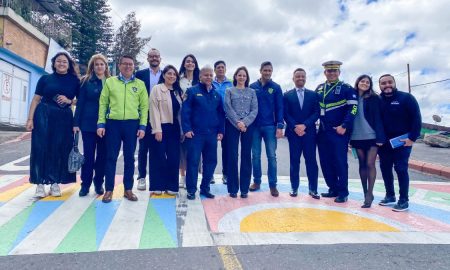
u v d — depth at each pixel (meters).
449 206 5.25
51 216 4.18
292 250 3.27
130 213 4.37
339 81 5.37
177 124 5.28
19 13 17.27
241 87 5.37
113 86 4.84
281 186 6.38
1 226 3.81
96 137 5.13
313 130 5.51
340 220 4.31
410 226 4.14
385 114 5.07
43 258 3.01
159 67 5.86
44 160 4.91
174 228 3.86
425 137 16.14
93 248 3.25
